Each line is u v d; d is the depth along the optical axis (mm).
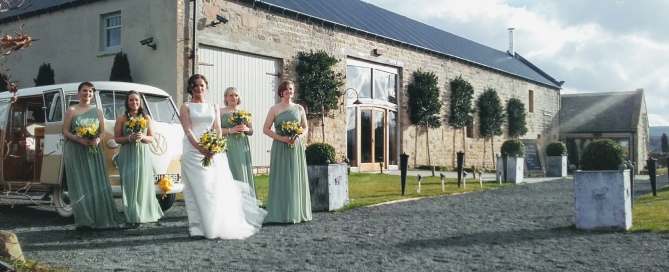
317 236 6273
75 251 5461
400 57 20609
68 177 6723
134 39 14273
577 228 6684
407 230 6656
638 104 36219
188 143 6238
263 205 8969
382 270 4609
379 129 19922
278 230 6723
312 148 8688
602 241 5902
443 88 23031
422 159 21672
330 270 4617
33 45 16859
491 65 27094
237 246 5715
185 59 13484
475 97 25438
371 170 19312
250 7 14961
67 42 15938
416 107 21125
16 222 7539
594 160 6719
